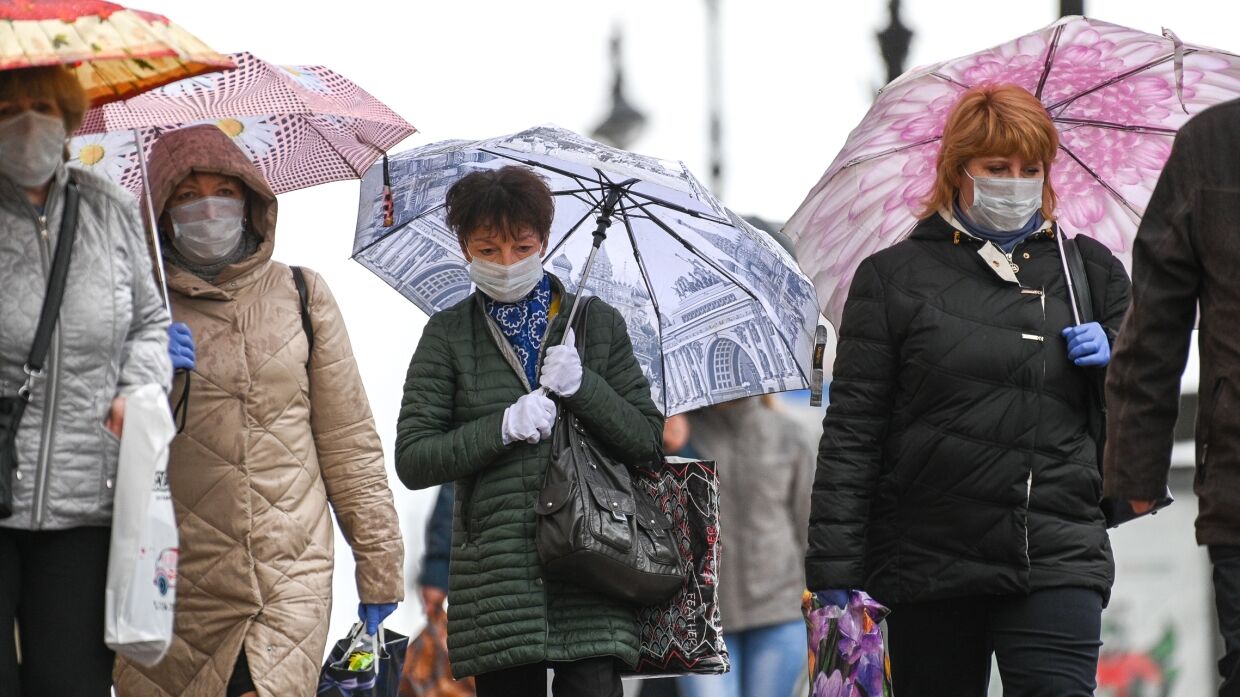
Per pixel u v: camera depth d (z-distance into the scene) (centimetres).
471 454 1925
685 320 2191
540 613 1922
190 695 2012
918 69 2228
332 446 2078
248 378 2025
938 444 1927
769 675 2652
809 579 1973
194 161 2000
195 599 2009
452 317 2017
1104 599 1931
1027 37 2188
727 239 2175
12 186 1641
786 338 2195
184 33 1634
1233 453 1605
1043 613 1900
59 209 1664
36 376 1634
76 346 1648
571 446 1942
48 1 1617
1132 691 3086
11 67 1570
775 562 2653
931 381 1930
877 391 1961
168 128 2195
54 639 1644
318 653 2031
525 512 1941
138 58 1680
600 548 1903
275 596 2014
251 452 2020
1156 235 1664
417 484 1956
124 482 1647
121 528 1642
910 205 2236
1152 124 2191
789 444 2673
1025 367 1919
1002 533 1908
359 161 2278
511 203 1952
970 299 1944
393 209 2208
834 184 2280
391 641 2138
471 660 1941
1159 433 1686
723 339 2189
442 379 1986
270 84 2073
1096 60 2181
